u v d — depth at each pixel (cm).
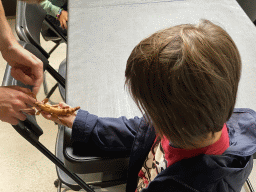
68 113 64
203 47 27
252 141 48
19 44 70
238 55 31
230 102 31
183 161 42
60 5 170
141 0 122
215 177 39
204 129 32
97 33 106
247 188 100
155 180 43
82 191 110
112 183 86
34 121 66
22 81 66
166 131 35
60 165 72
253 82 84
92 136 64
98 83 86
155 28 106
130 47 99
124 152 66
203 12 113
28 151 168
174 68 28
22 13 102
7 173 157
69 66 92
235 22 108
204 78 27
